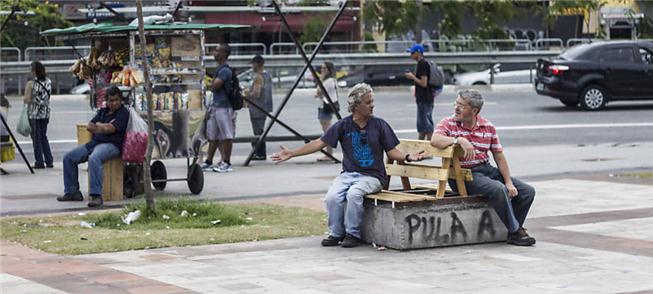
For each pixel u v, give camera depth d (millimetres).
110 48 22969
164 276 13586
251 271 13914
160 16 23656
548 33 69312
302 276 13570
